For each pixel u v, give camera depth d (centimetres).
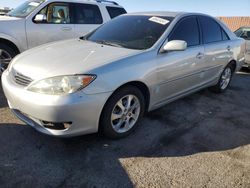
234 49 566
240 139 387
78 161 306
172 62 396
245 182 294
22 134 349
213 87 566
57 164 298
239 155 345
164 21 425
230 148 360
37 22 614
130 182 280
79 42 415
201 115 457
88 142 343
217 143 370
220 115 464
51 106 285
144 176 290
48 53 358
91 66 311
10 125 370
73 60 326
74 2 686
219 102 529
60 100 286
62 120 293
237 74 794
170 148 347
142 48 378
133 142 353
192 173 301
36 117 300
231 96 573
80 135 321
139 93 361
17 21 586
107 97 315
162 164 313
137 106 367
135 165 307
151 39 393
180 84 432
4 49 575
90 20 718
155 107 403
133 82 348
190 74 446
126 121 359
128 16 470
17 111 338
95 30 467
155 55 372
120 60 334
